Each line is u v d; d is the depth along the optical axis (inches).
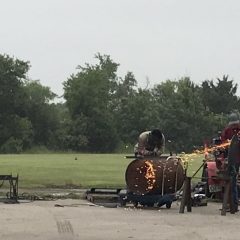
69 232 398.9
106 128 4003.4
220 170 614.9
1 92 4045.3
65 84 4163.4
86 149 4001.0
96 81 4121.6
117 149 4018.2
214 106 4387.3
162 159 591.5
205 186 687.7
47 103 4252.0
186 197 545.6
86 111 4062.5
